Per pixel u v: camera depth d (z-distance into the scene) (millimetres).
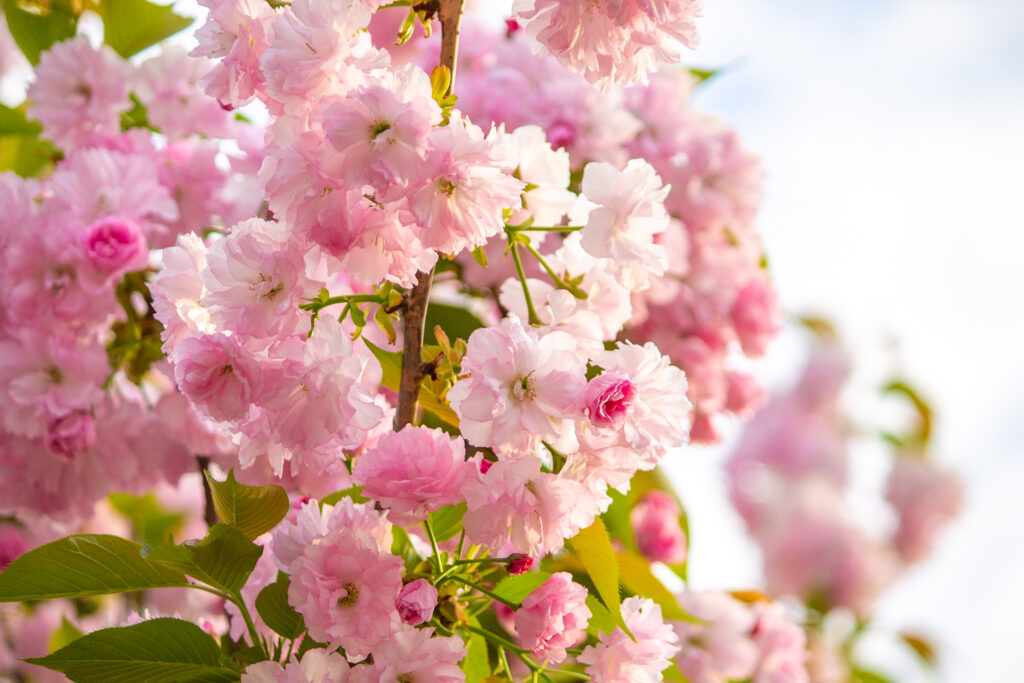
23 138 1653
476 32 1524
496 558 1181
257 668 1136
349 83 1112
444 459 1135
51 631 1805
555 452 1151
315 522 1174
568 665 1283
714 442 1604
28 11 1584
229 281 1134
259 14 1129
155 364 1404
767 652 1540
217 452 1411
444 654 1138
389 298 1169
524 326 1189
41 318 1390
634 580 1379
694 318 1539
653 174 1195
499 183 1118
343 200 1110
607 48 1166
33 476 1421
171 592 1655
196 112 1465
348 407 1132
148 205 1411
